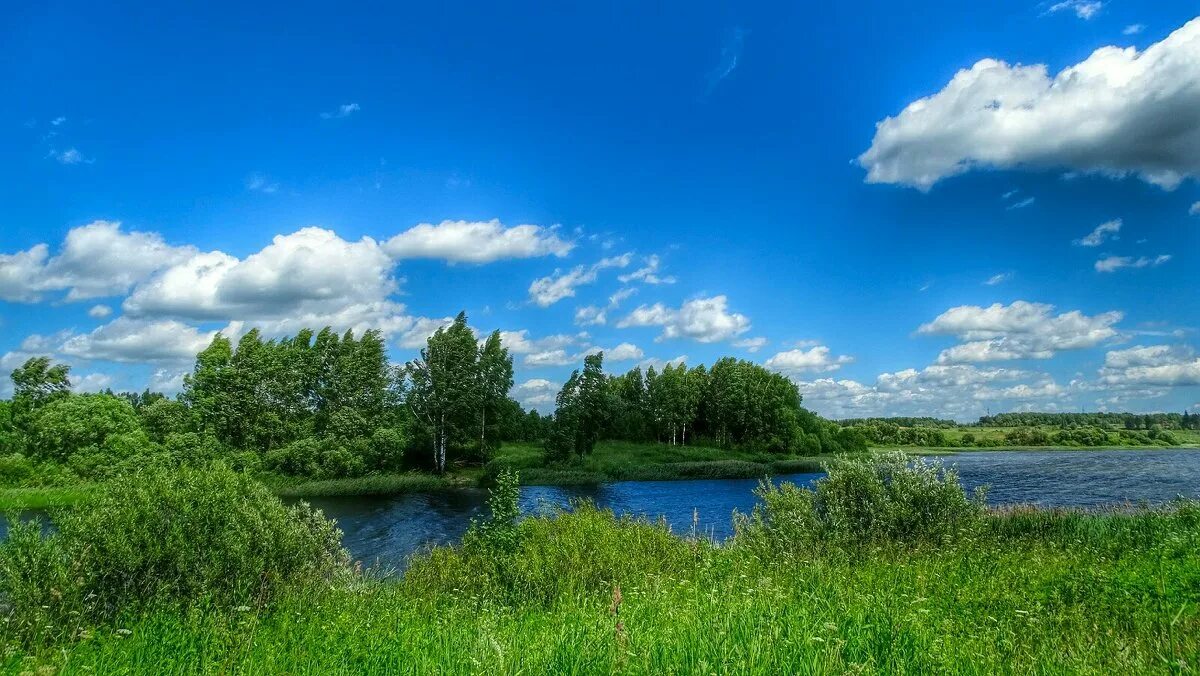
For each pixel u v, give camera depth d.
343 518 39.44
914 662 4.92
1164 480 51.50
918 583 8.32
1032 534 16.78
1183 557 9.79
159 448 57.44
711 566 10.64
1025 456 99.50
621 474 65.06
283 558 11.70
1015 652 5.37
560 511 19.22
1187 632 6.25
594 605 8.57
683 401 101.50
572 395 70.12
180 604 9.92
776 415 98.94
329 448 61.88
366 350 72.06
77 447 54.16
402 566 23.92
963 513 14.70
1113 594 7.67
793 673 4.63
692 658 4.83
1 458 51.53
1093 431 142.12
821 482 15.74
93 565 9.91
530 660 5.27
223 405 63.38
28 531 10.02
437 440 68.56
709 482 61.28
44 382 61.34
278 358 68.94
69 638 8.79
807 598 7.15
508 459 70.88
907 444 138.50
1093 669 5.05
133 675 6.24
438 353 68.94
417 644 6.36
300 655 6.51
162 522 10.75
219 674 6.08
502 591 12.13
